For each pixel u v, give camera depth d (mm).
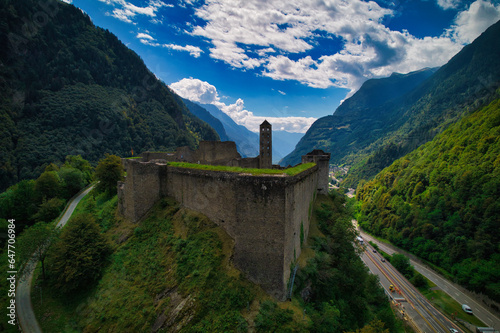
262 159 56469
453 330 51406
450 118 171750
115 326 22453
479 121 107688
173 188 33375
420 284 68188
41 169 102438
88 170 74375
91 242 29422
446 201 88375
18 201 48781
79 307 25484
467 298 63281
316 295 26312
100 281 26922
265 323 20094
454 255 73938
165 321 21250
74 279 26891
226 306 20953
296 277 24578
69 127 126062
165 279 24547
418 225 89312
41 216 46250
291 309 21859
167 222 30578
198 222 28000
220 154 55344
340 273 30375
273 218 22453
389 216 104000
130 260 28172
